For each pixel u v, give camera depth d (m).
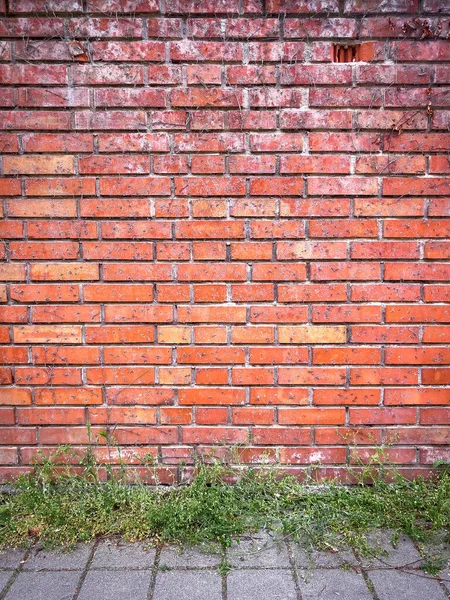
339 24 2.59
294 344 2.77
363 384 2.79
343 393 2.79
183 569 2.30
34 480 2.81
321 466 2.84
